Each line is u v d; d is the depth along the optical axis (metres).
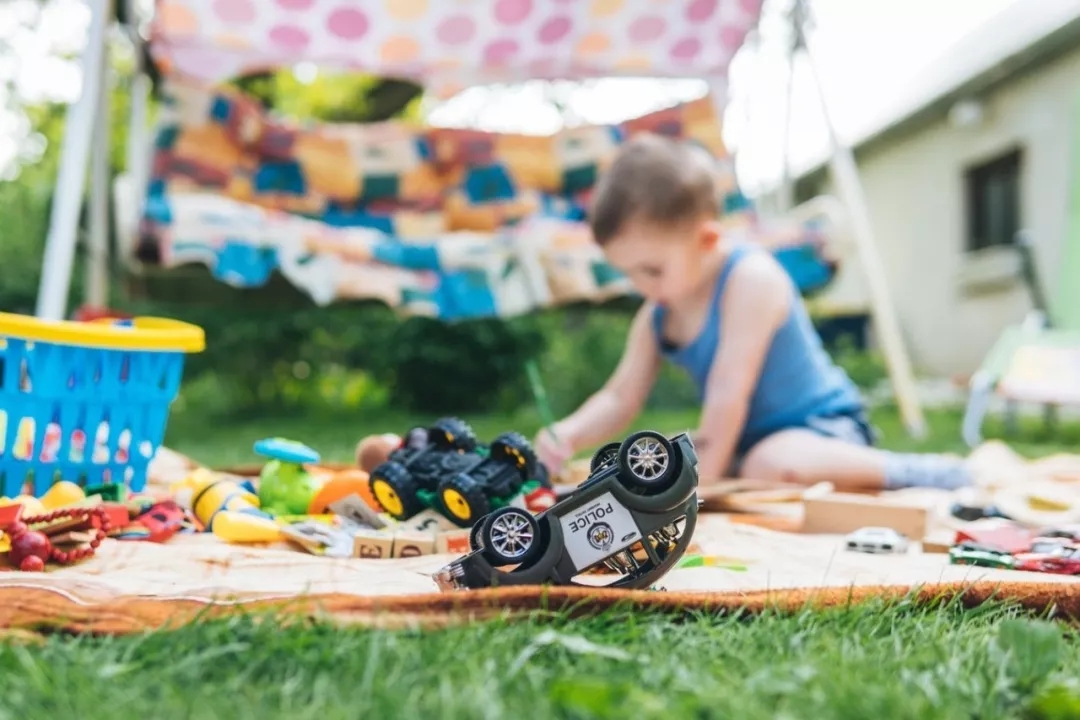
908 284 7.92
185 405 6.46
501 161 4.00
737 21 3.51
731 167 3.67
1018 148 6.45
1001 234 6.81
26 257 5.92
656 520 0.98
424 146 3.99
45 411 1.41
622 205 2.09
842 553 1.34
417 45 3.40
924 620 0.92
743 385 2.09
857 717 0.65
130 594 0.98
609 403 2.38
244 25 3.25
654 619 0.88
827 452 2.05
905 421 3.81
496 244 3.45
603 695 0.64
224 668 0.74
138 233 3.00
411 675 0.72
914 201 7.78
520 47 3.45
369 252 3.29
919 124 7.56
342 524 1.38
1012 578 1.14
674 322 2.27
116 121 6.50
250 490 1.60
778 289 2.15
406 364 6.20
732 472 2.21
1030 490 1.73
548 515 0.99
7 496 1.42
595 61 3.51
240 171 3.74
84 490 1.41
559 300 3.46
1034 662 0.76
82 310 2.26
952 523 1.61
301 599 0.87
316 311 6.04
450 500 1.29
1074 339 3.81
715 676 0.74
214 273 3.00
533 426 4.89
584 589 0.92
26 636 0.81
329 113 7.40
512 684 0.71
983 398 3.76
